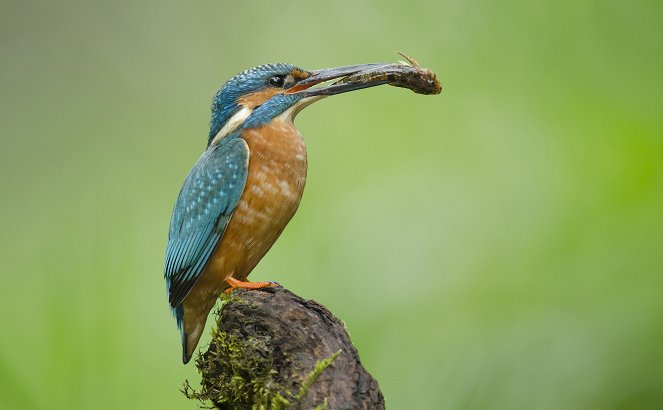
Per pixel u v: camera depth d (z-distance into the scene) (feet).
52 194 50.85
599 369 35.12
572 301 36.52
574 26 39.22
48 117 53.47
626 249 36.35
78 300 36.19
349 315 37.81
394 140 41.39
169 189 47.55
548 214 37.96
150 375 35.09
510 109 39.70
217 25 51.16
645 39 38.22
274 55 47.06
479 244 38.40
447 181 39.86
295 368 20.75
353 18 43.86
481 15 40.68
